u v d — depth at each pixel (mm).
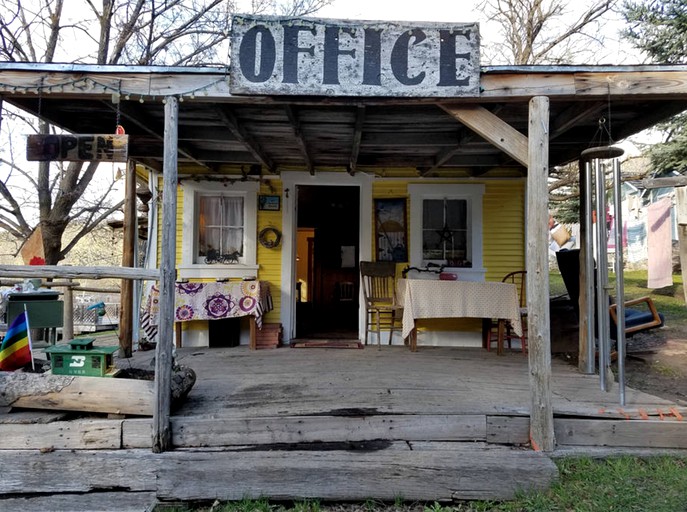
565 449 2920
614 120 4016
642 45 7855
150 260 5688
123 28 9484
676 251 10352
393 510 2709
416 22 2959
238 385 3611
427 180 5816
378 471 2766
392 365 4391
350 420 2953
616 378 4184
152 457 2758
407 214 5824
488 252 5758
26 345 3213
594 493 2578
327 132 4301
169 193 2877
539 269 2902
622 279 3252
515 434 2959
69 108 3703
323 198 8633
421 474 2756
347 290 8773
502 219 5766
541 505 2559
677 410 3068
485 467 2734
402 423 2959
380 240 5840
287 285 5762
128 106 3586
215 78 2971
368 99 3018
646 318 4910
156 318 5035
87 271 2840
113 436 2855
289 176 5781
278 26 2941
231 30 2934
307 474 2756
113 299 12031
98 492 2754
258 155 4867
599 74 2947
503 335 5164
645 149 8094
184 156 5148
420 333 5676
